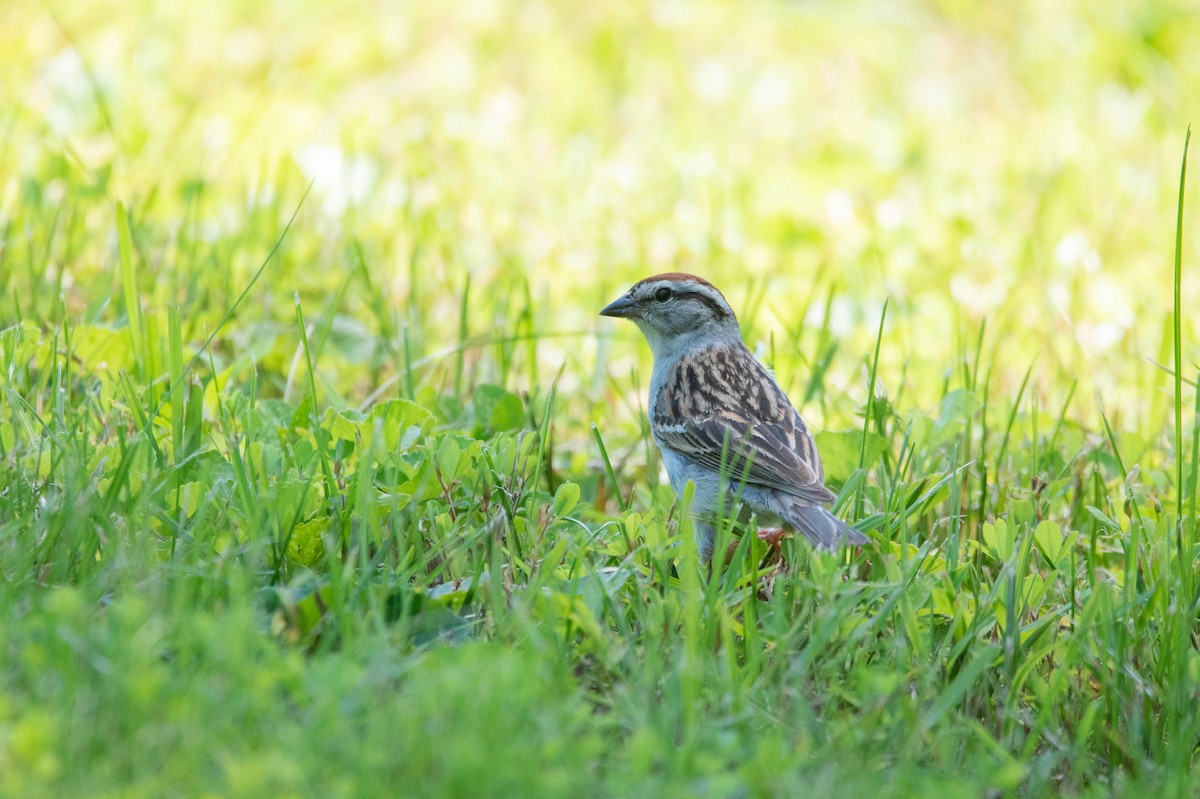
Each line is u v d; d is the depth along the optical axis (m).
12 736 5.24
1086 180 20.33
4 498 7.95
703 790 5.71
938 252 17.52
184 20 23.11
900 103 23.23
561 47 23.73
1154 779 6.82
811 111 22.78
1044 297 15.43
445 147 19.55
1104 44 24.97
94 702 5.68
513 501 8.62
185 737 5.47
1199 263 17.78
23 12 22.31
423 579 7.76
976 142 21.88
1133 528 8.36
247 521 7.81
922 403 13.02
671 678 6.65
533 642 6.70
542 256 16.67
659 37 24.75
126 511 7.66
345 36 23.17
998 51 25.48
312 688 5.90
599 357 13.21
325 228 16.19
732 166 20.23
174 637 6.39
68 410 9.61
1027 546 8.38
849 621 7.36
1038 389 13.37
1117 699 7.35
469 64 22.73
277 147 18.97
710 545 9.65
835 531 8.57
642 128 21.58
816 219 18.52
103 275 13.48
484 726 5.66
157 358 11.04
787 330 13.19
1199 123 22.77
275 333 12.48
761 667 7.18
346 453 9.05
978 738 6.87
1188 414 12.52
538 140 20.61
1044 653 7.54
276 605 7.12
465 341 13.17
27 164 17.28
